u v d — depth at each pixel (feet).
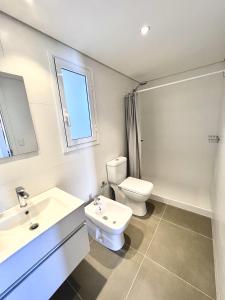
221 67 5.96
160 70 6.69
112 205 5.64
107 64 5.99
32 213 3.65
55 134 4.41
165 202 8.06
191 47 4.83
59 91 4.40
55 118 4.37
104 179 6.74
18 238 3.09
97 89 5.84
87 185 5.78
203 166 7.00
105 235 5.25
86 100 5.42
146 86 8.10
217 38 4.35
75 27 3.70
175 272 4.43
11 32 3.33
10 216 3.28
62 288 4.13
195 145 7.07
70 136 4.80
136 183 6.88
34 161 3.97
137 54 5.20
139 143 7.52
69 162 4.93
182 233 5.89
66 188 4.91
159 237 5.73
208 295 3.84
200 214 7.01
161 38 4.30
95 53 5.05
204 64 6.15
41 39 3.88
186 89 6.89
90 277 4.38
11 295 2.43
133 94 7.09
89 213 5.23
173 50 4.99
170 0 3.01
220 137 5.43
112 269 4.58
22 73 3.57
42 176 4.18
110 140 6.86
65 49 4.49
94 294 3.97
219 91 6.12
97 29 3.81
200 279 4.21
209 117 6.52
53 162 4.43
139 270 4.53
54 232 2.99
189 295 3.85
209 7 3.22
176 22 3.66
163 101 7.64
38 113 3.96
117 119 7.19
